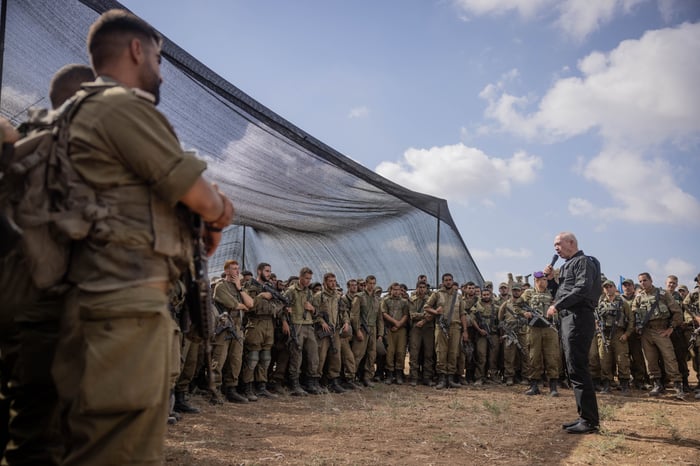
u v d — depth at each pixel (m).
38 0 5.00
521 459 4.70
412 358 11.91
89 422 1.40
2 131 1.49
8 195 1.51
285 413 7.19
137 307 1.43
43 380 1.63
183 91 6.47
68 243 1.49
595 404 5.76
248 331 8.58
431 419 6.83
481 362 12.21
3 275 1.58
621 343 10.59
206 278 1.70
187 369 6.86
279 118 7.45
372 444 5.23
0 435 1.81
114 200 1.49
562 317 5.89
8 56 5.01
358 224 11.11
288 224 10.34
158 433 1.48
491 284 12.80
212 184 1.71
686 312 10.62
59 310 1.59
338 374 10.26
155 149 1.50
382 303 12.08
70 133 1.51
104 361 1.39
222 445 4.99
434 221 12.17
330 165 8.68
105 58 1.71
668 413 7.56
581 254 5.66
